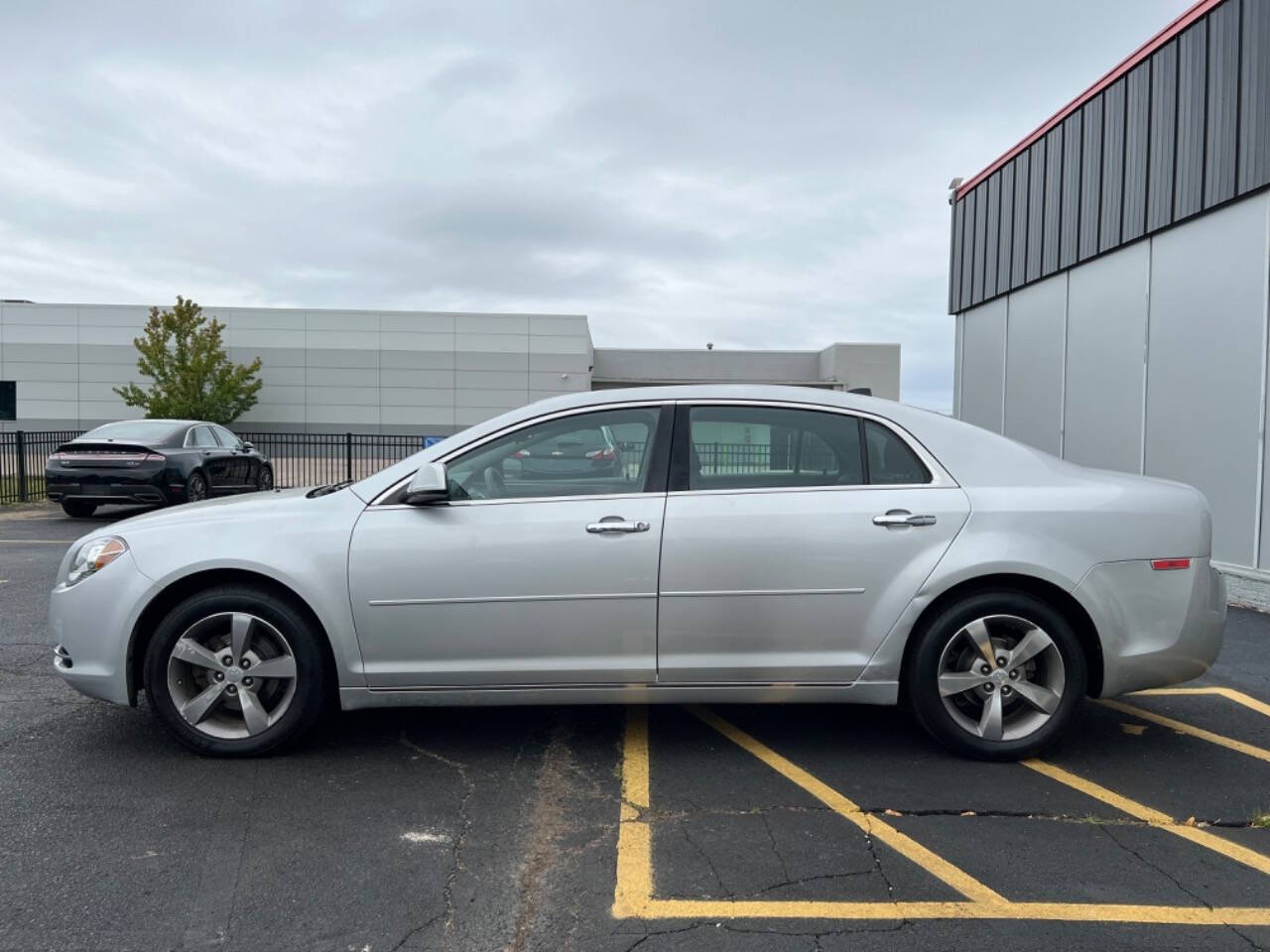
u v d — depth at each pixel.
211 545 3.75
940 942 2.54
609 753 4.01
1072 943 2.54
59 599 3.85
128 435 12.77
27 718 4.39
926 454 3.90
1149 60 8.90
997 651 3.83
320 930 2.58
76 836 3.15
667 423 3.90
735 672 3.75
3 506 15.03
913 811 3.41
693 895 2.79
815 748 4.08
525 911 2.70
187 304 28.06
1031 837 3.21
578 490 3.83
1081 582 3.73
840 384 38.66
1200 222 8.21
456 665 3.75
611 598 3.71
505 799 3.50
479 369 33.75
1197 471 8.27
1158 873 2.96
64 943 2.49
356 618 3.72
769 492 3.80
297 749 4.02
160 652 3.75
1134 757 4.01
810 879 2.90
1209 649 3.86
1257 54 7.30
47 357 31.89
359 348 33.31
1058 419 10.98
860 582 3.74
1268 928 2.63
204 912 2.66
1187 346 8.41
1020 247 11.99
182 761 3.86
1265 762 3.96
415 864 2.98
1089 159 10.12
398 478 3.86
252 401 29.44
